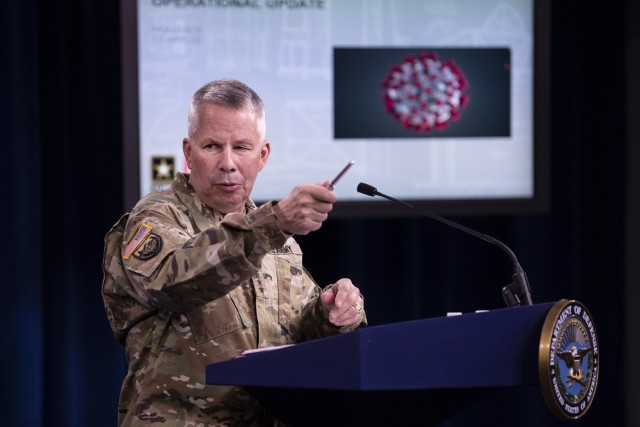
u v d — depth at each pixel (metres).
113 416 10.49
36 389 10.20
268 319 4.97
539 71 10.35
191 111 5.04
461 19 10.29
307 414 4.30
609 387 11.70
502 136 10.36
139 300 4.80
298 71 10.00
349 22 10.09
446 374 3.85
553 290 11.55
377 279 11.10
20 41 10.12
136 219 4.84
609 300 11.70
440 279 11.29
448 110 10.27
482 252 11.39
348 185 10.09
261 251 4.23
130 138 9.67
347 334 3.64
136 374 4.86
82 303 10.45
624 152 11.73
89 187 10.44
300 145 10.01
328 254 11.05
